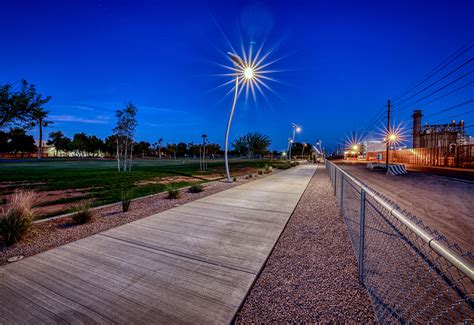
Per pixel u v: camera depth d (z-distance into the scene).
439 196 8.45
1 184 10.71
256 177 14.64
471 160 24.72
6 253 3.25
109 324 1.91
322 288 2.50
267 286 2.54
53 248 3.43
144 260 3.08
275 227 4.55
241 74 11.80
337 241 3.88
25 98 7.16
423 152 33.28
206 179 13.66
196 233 4.17
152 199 7.32
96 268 2.85
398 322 1.93
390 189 10.24
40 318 1.97
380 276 2.68
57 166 27.55
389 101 19.95
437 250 1.23
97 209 5.93
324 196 8.10
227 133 11.98
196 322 1.94
